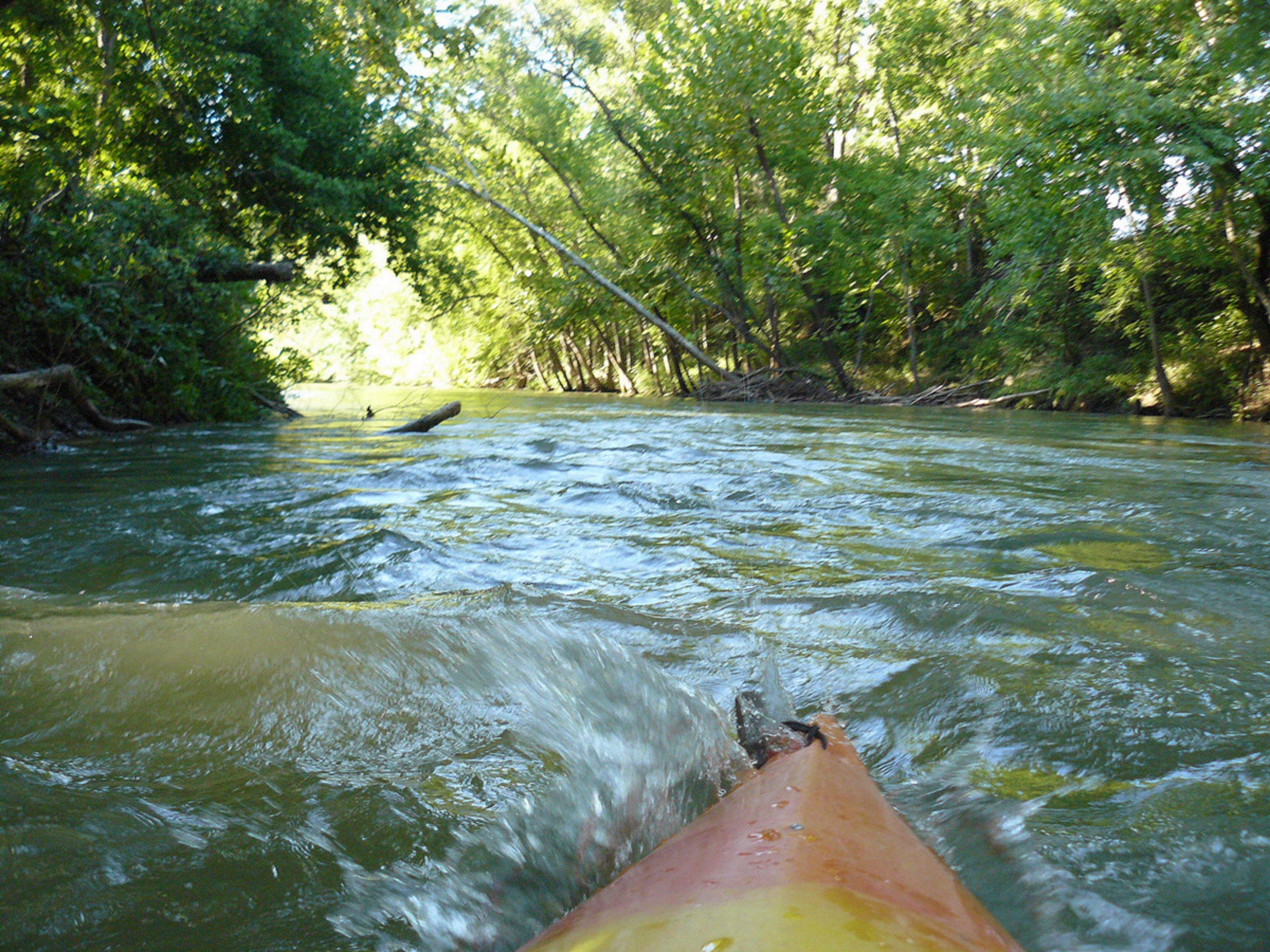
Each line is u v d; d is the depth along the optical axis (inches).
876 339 1203.9
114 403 520.4
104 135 647.8
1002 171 828.6
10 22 586.6
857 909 31.2
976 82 826.8
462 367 1712.6
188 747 73.3
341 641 98.1
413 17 887.7
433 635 101.1
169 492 249.9
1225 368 761.0
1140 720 86.4
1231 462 341.7
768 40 985.5
